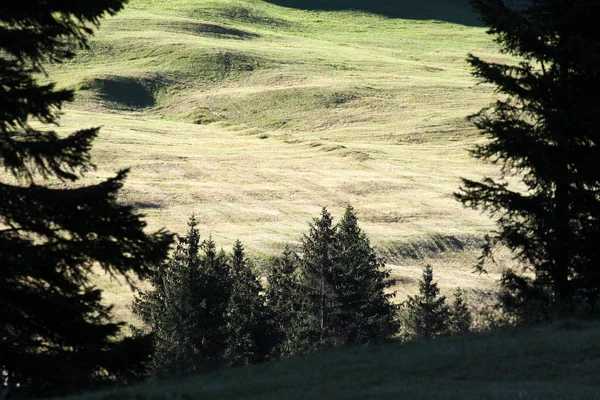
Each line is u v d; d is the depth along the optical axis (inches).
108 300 7204.7
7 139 2234.3
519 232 3622.0
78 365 2492.6
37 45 2288.4
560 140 3393.2
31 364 2400.3
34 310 2412.6
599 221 3511.3
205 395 2277.3
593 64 3380.9
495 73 3531.0
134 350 2576.3
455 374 2379.4
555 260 3567.9
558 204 3572.8
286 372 2669.8
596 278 3425.2
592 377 2208.4
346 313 7401.6
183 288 6791.3
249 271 7859.3
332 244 7716.5
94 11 2345.0
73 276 2445.9
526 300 3572.8
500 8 3619.6
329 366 2699.3
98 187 2347.4
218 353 6919.3
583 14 3472.0
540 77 3508.9
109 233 2358.5
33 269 2326.5
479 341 2866.6
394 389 2145.7
